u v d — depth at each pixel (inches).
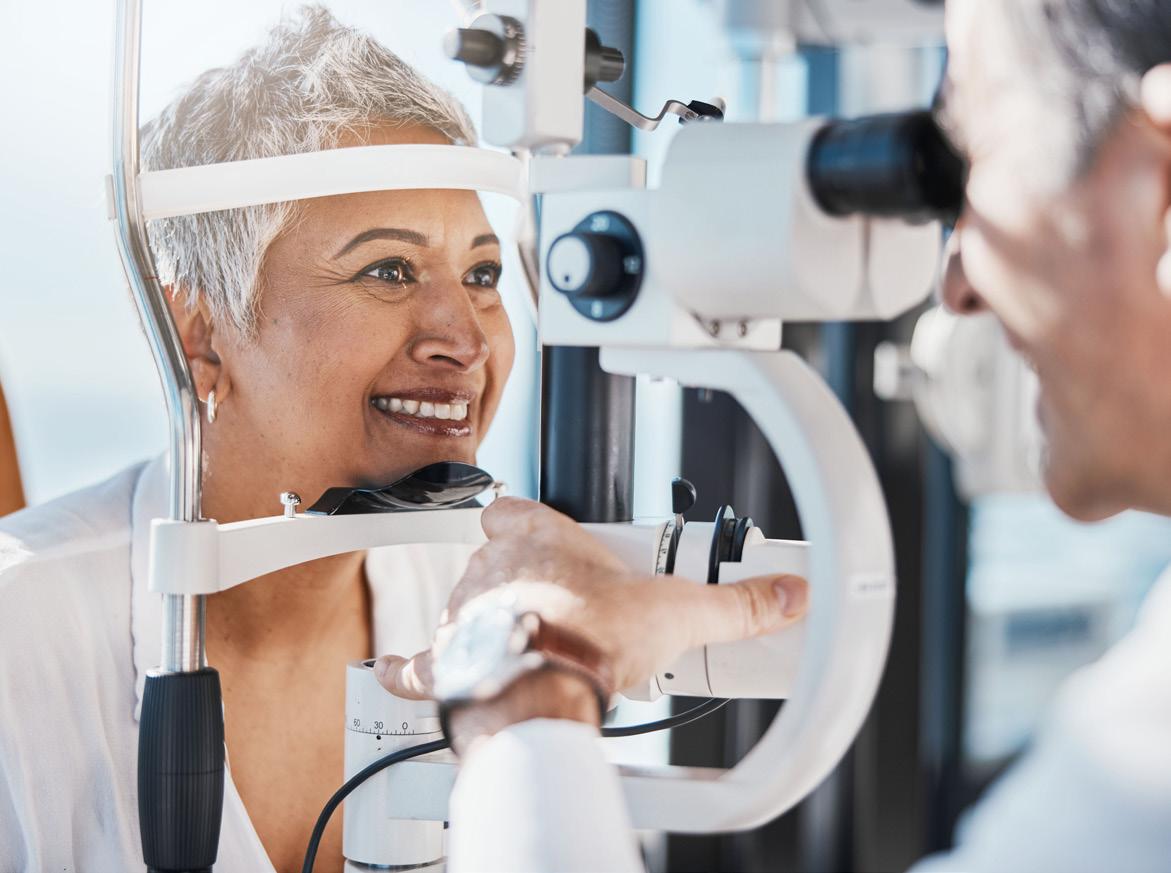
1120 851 16.4
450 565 46.8
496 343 42.5
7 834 35.8
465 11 31.9
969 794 100.8
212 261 38.6
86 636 38.0
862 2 51.6
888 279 25.8
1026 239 20.7
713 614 26.1
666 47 63.9
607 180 26.8
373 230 38.9
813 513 24.0
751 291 24.2
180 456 29.8
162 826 29.1
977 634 101.9
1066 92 19.7
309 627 42.6
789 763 24.3
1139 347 20.1
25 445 53.7
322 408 39.5
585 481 29.5
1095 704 17.6
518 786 22.0
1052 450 22.8
